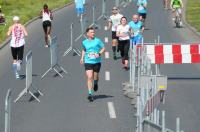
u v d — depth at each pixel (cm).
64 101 3519
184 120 3072
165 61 4106
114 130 2844
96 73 3559
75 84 4056
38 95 3697
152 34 6575
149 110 2322
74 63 4950
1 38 6253
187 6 9488
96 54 3512
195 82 4131
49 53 5522
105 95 3669
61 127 2925
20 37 4409
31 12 8919
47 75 4409
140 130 2312
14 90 3862
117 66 4778
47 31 5903
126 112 3216
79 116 3145
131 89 3738
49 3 10319
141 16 6756
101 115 3158
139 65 3459
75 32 6912
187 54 4125
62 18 8338
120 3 10250
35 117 3139
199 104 3431
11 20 7906
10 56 5356
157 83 2500
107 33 6781
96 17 8481
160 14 8750
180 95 3691
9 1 10394
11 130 2872
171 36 6397
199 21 7638
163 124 1880
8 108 2497
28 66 3575
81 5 8306
